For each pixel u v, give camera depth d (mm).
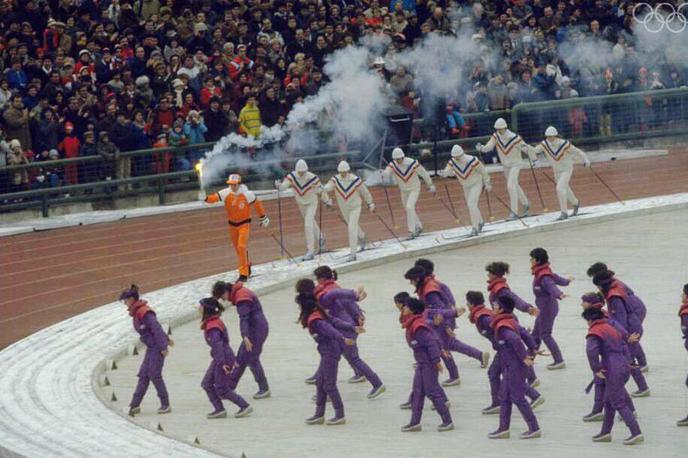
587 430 32594
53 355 41469
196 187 67000
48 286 51500
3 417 34219
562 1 77562
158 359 35438
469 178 56312
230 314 46812
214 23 69188
